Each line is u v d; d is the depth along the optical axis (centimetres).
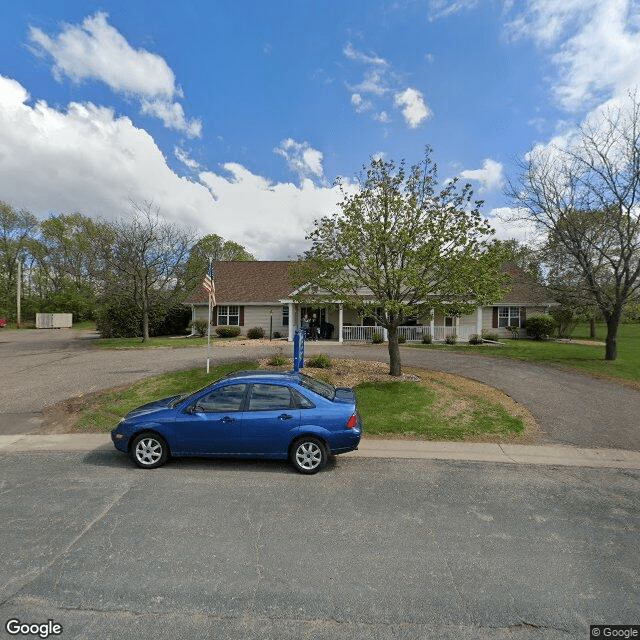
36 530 430
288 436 606
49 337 2833
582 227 1540
